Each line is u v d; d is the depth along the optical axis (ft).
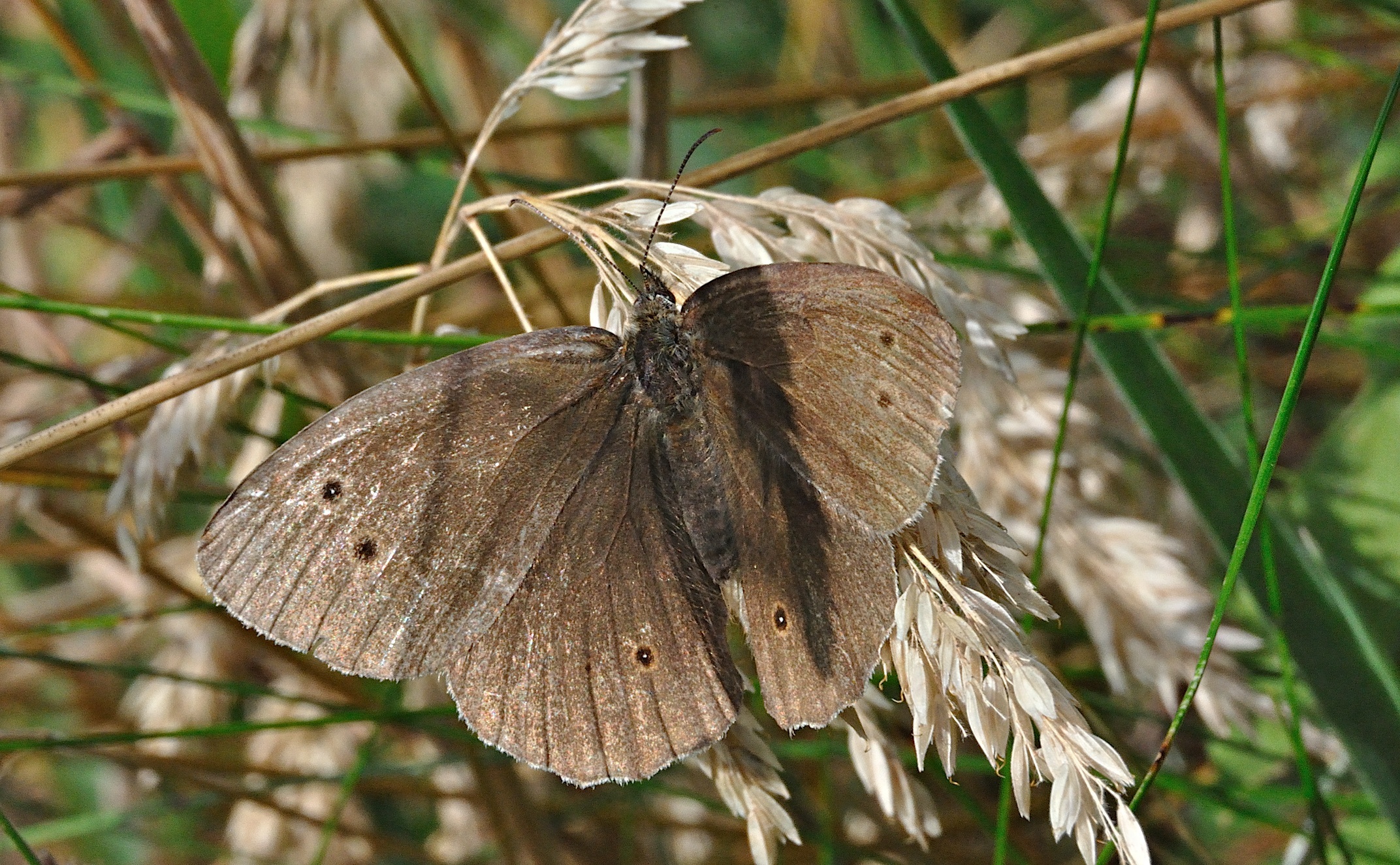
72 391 1.28
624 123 1.28
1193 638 1.21
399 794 1.27
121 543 1.18
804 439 1.14
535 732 1.15
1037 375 1.24
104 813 1.26
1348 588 1.23
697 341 1.15
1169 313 1.16
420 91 1.22
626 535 1.16
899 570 1.13
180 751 1.27
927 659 1.12
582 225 1.15
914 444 1.13
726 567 1.15
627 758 1.15
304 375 1.23
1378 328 1.26
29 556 1.28
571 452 1.16
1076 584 1.21
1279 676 1.23
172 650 1.28
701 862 1.28
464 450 1.15
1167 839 1.25
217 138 1.20
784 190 1.16
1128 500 1.26
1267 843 1.24
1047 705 1.11
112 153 1.26
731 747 1.14
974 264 1.24
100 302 1.31
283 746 1.28
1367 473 1.25
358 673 1.14
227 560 1.13
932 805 1.15
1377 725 1.16
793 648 1.14
